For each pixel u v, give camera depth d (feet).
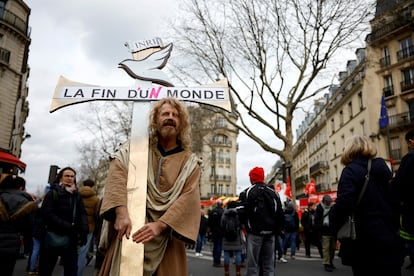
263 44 50.55
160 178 6.10
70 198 13.87
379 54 98.27
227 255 21.89
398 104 92.22
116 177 5.93
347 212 8.71
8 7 89.25
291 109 52.29
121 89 7.19
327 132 133.28
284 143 52.26
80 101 7.09
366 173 8.88
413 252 19.19
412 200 10.00
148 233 5.28
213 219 28.68
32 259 22.24
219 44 50.37
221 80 7.56
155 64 7.45
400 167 10.11
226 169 216.33
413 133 12.44
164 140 6.61
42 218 13.34
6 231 11.01
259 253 15.72
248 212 15.87
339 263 29.78
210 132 104.83
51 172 33.81
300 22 48.75
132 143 6.35
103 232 6.09
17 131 134.21
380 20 56.95
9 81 88.17
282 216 16.11
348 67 118.11
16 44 91.15
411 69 90.74
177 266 5.70
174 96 7.22
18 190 11.84
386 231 8.31
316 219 26.00
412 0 56.49
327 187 134.21
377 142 93.50
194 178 6.14
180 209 5.57
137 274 5.24
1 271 10.94
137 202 5.71
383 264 8.14
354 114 106.42
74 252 13.64
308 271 24.94
